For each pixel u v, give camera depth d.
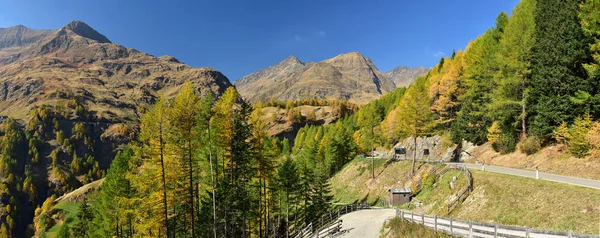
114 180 34.09
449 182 32.94
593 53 27.53
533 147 32.50
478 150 44.25
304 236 34.16
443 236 18.19
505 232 16.45
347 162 74.25
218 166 31.36
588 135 25.41
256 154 29.95
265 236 34.88
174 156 25.88
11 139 197.62
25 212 156.12
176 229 33.44
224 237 28.17
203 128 27.12
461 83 51.94
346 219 35.03
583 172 24.83
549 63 31.08
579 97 27.48
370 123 59.31
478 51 46.25
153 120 24.14
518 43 34.38
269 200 39.66
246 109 29.03
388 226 24.92
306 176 46.47
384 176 51.66
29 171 181.75
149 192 28.75
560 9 31.47
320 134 109.81
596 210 16.56
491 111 38.50
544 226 18.20
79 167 197.25
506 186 24.17
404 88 133.62
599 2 23.05
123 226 38.81
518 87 34.84
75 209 110.44
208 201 30.39
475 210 24.55
